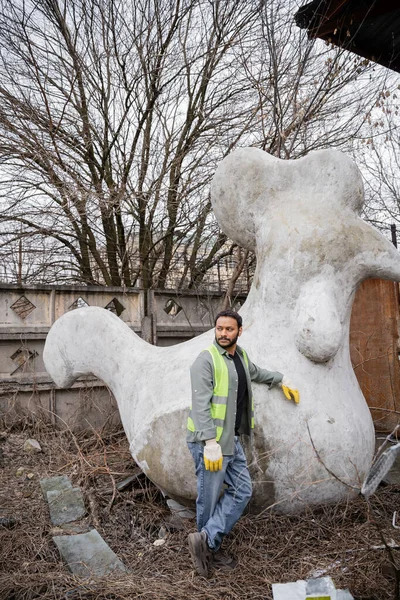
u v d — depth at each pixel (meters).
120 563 2.65
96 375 3.77
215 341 2.62
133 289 5.70
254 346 3.12
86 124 6.50
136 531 3.12
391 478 3.47
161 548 2.85
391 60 5.59
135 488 3.69
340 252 3.07
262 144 5.98
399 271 3.17
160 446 3.00
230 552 2.70
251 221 3.38
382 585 2.26
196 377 2.51
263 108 6.13
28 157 6.17
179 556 2.74
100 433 5.06
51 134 6.04
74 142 6.60
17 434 4.94
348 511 2.94
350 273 3.16
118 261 7.41
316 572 2.42
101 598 2.33
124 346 3.65
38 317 5.30
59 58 6.40
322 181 3.21
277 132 5.21
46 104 5.96
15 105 6.11
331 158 3.19
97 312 3.77
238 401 2.63
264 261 3.22
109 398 5.55
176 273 7.51
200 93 7.10
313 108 5.82
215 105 6.97
